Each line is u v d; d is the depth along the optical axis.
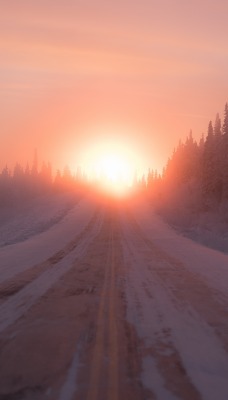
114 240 29.66
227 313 9.46
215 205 62.62
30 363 6.03
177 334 7.68
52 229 41.66
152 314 9.25
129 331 7.84
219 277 14.91
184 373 5.75
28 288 12.24
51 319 8.64
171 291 12.09
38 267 16.89
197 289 12.46
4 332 7.65
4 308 9.63
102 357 6.33
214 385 5.35
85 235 33.59
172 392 5.09
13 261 19.22
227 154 61.31
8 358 6.24
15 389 5.10
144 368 5.90
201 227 47.78
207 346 7.00
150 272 15.90
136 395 4.97
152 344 7.06
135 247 25.47
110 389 5.12
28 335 7.45
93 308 9.72
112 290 12.09
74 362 6.09
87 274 15.14
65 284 13.00
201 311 9.62
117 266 17.36
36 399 4.79
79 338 7.32
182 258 20.61
